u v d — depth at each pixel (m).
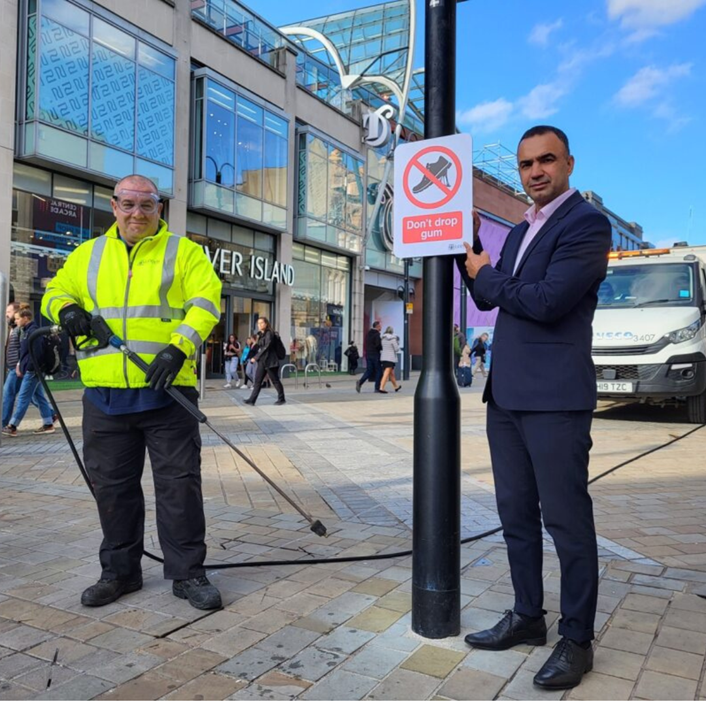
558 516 2.33
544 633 2.60
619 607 2.95
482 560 3.63
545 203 2.49
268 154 21.33
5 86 13.63
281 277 22.50
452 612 2.64
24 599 3.05
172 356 2.86
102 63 15.37
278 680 2.30
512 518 2.58
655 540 4.01
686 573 3.41
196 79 18.52
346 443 7.95
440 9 2.66
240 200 19.98
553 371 2.33
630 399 9.82
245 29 21.27
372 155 28.09
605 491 5.37
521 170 2.51
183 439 3.04
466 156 2.54
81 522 4.35
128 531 3.10
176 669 2.38
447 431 2.62
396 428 9.38
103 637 2.65
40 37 13.84
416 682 2.29
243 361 18.58
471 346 29.97
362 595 3.11
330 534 4.14
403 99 26.19
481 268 2.46
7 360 8.50
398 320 30.58
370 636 2.66
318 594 3.12
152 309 3.00
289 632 2.70
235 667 2.40
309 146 23.45
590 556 2.32
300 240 23.73
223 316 20.47
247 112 20.25
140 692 2.22
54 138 14.21
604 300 10.11
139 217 2.99
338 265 26.58
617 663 2.43
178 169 17.89
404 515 4.63
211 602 2.91
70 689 2.24
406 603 3.01
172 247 3.06
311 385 19.75
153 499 5.04
